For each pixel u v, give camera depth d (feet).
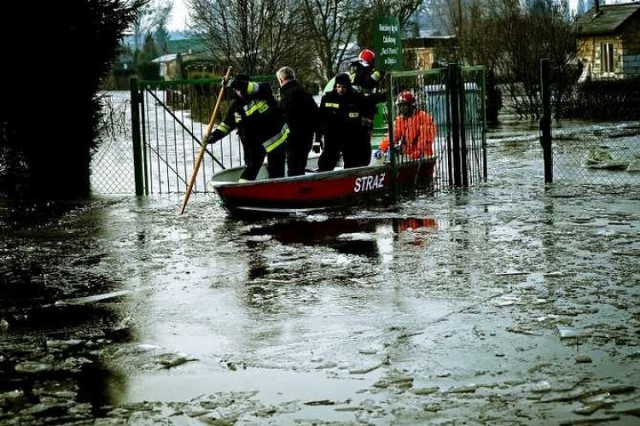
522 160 58.85
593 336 20.43
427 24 161.17
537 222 35.60
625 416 16.08
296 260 30.04
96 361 20.26
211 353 20.56
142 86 47.65
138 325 23.08
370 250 31.24
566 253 29.48
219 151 68.33
